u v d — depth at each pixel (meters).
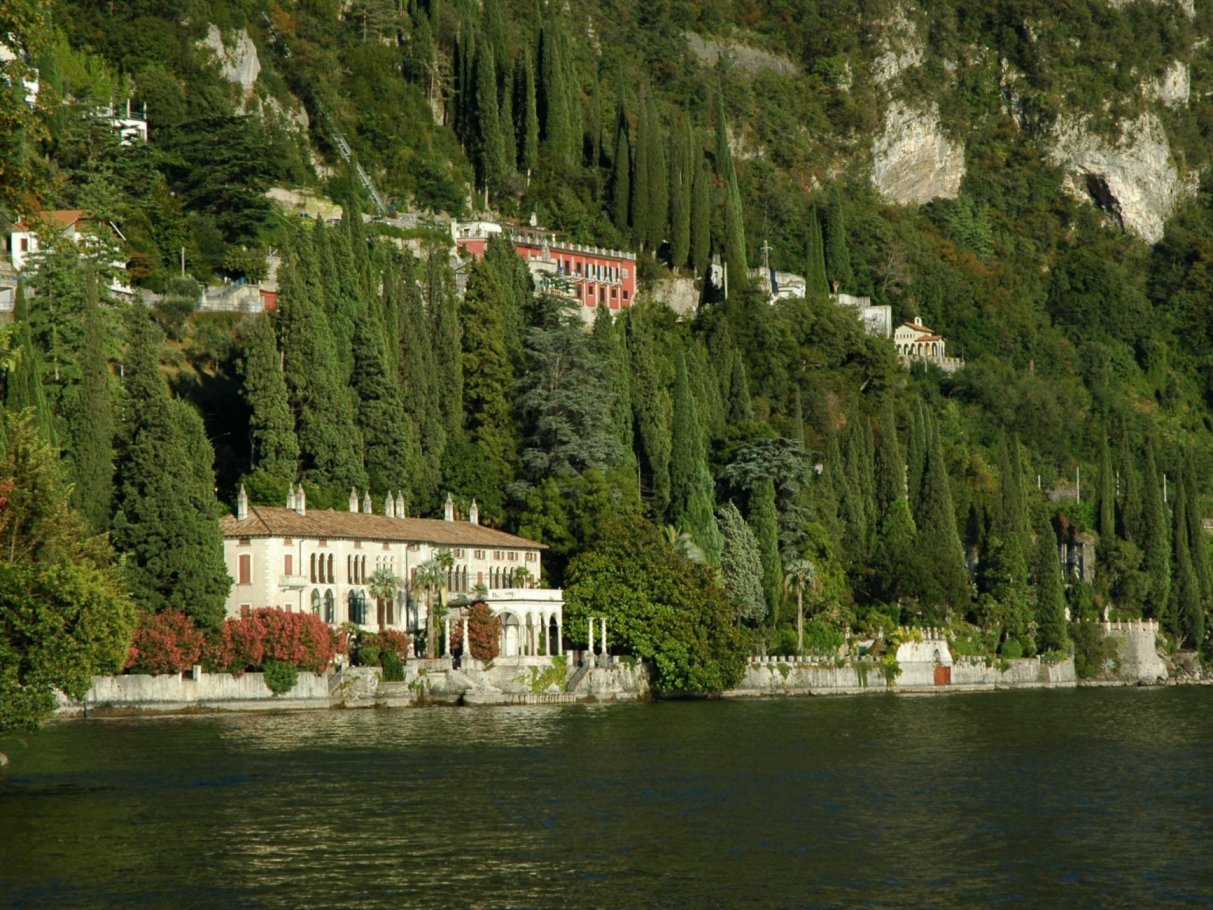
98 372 190.25
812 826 111.75
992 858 102.56
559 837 106.94
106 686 174.12
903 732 173.62
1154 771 140.75
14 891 92.44
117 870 97.19
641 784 127.94
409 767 135.25
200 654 180.88
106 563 165.50
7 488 144.75
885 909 90.88
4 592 117.94
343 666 195.38
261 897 91.81
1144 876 98.25
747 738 162.12
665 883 95.56
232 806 116.12
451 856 101.25
